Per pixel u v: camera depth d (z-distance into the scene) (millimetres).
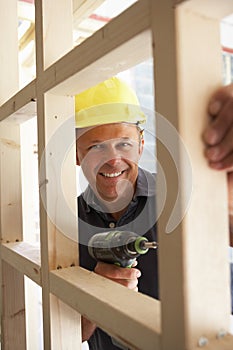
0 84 954
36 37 666
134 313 425
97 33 469
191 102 345
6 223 958
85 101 863
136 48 433
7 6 976
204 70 353
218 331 356
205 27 356
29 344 1384
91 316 491
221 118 347
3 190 958
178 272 345
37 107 669
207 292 354
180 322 344
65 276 591
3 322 971
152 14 370
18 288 983
